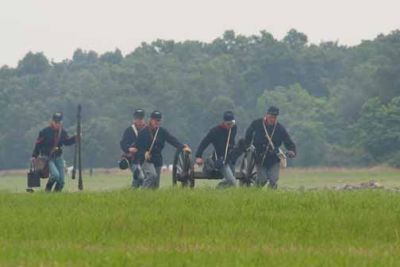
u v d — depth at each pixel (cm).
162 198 5288
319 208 4719
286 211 4647
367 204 4853
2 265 3075
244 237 3775
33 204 5178
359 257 3156
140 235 3862
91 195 5619
